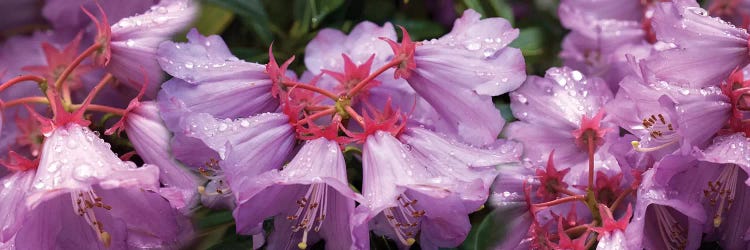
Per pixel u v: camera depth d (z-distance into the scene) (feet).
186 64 1.98
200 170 1.96
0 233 1.90
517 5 2.80
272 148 1.92
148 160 2.01
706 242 2.16
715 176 2.04
